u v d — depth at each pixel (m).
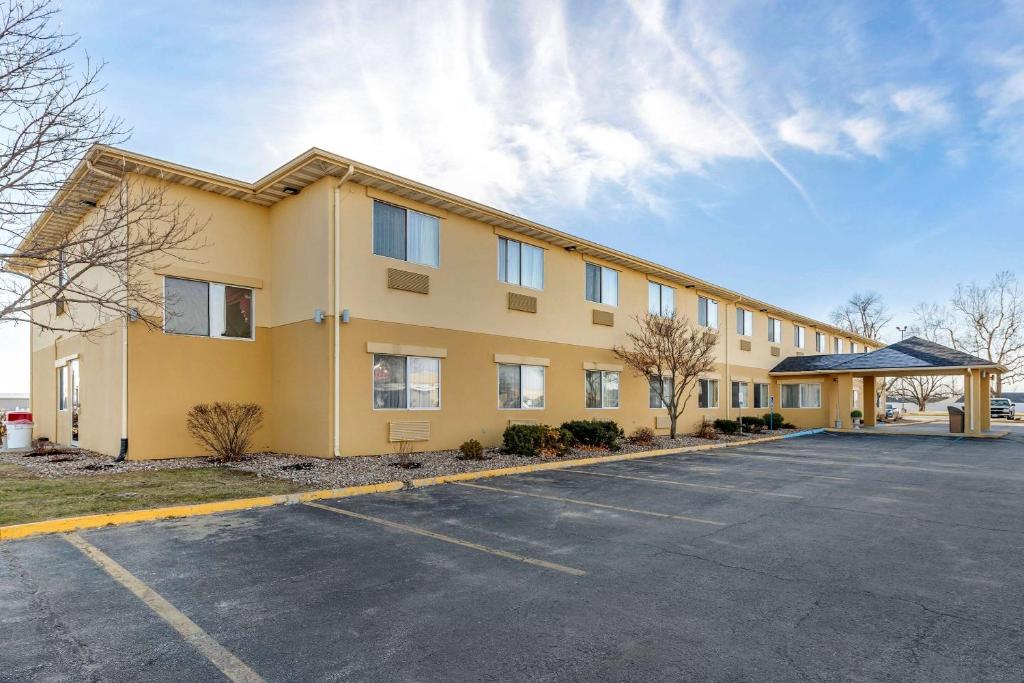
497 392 15.06
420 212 13.49
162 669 3.26
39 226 10.00
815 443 20.89
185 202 12.09
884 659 3.48
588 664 3.38
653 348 18.64
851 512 8.06
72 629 3.79
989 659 3.49
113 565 5.14
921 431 27.14
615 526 7.00
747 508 8.25
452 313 14.01
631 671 3.29
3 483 8.68
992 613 4.27
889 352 27.78
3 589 4.51
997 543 6.39
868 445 20.06
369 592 4.57
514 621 4.03
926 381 58.97
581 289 18.03
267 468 10.52
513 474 11.24
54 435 15.86
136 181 11.28
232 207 12.90
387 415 12.51
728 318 25.89
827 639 3.77
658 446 16.78
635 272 20.42
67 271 13.27
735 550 6.00
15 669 3.22
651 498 8.91
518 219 15.12
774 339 30.28
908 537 6.64
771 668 3.35
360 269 12.20
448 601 4.40
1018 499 9.25
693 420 22.84
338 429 11.62
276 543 5.96
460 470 10.84
